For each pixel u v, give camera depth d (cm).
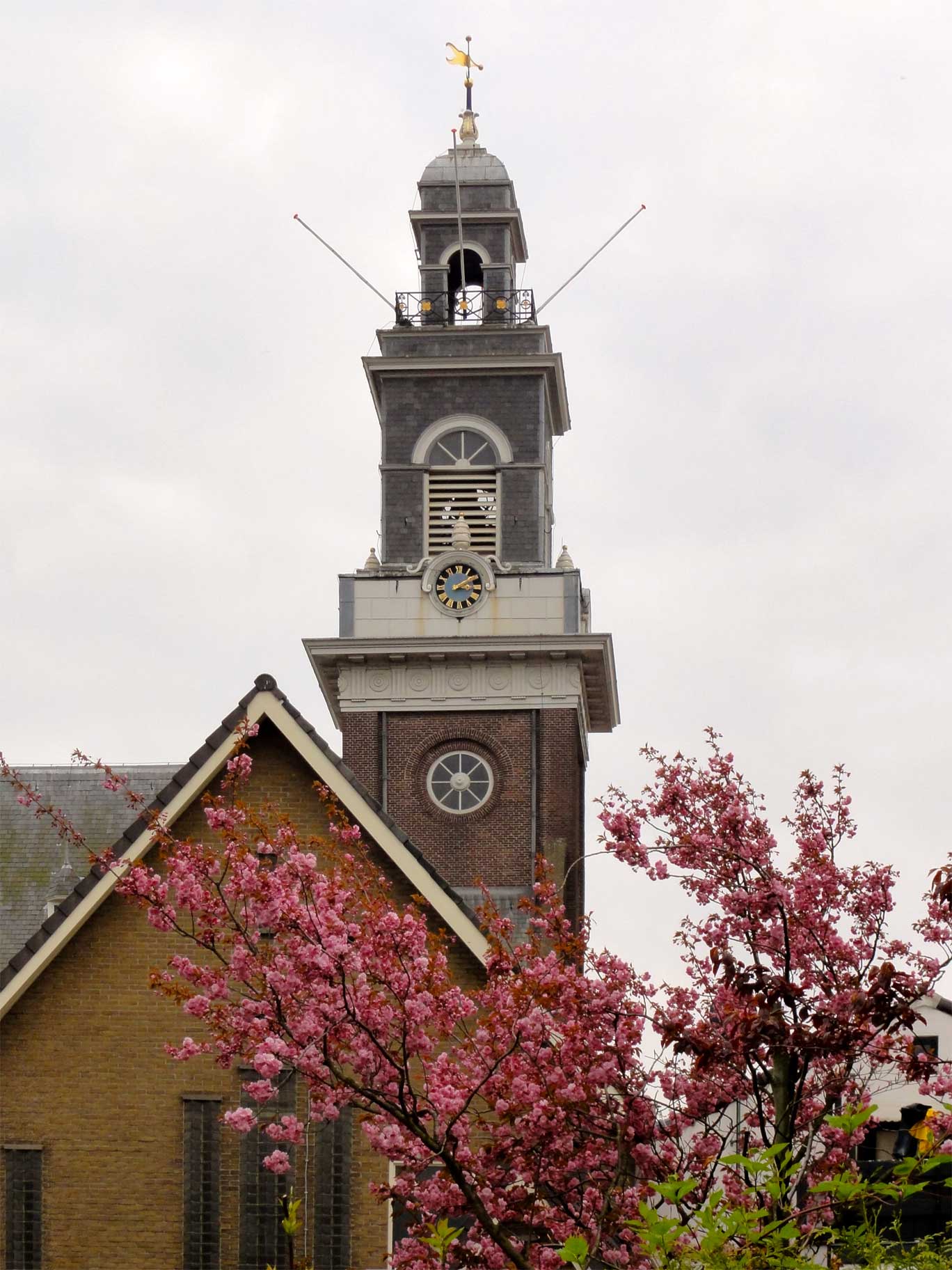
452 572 6769
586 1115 2552
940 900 2430
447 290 7288
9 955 4872
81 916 3525
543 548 6969
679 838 2638
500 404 7000
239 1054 2489
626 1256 2428
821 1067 2531
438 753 6669
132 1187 3500
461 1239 2852
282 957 2392
